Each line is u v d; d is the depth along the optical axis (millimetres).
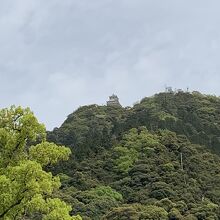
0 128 18188
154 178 79250
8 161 17859
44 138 19000
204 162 87625
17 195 16500
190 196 73375
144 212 63781
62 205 17797
